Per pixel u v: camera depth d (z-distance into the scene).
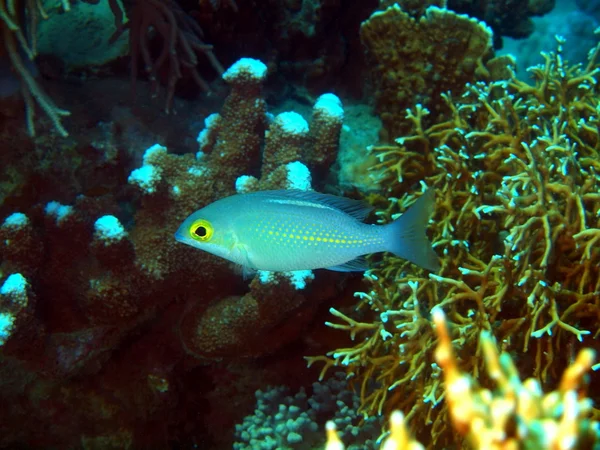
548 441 0.12
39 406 0.44
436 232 0.40
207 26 0.52
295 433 0.39
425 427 0.34
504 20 0.67
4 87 0.42
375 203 0.46
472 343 0.32
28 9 0.39
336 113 0.41
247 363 0.47
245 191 0.38
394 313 0.33
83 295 0.38
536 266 0.32
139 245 0.38
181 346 0.44
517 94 0.45
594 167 0.35
